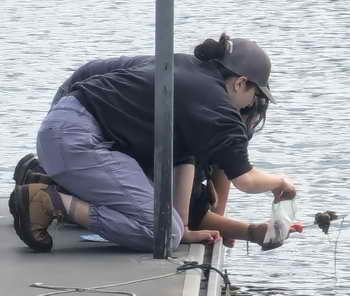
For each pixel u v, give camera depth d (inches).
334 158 1115.3
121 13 2546.8
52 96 1482.5
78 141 619.2
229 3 2618.1
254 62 633.0
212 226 685.3
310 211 920.3
